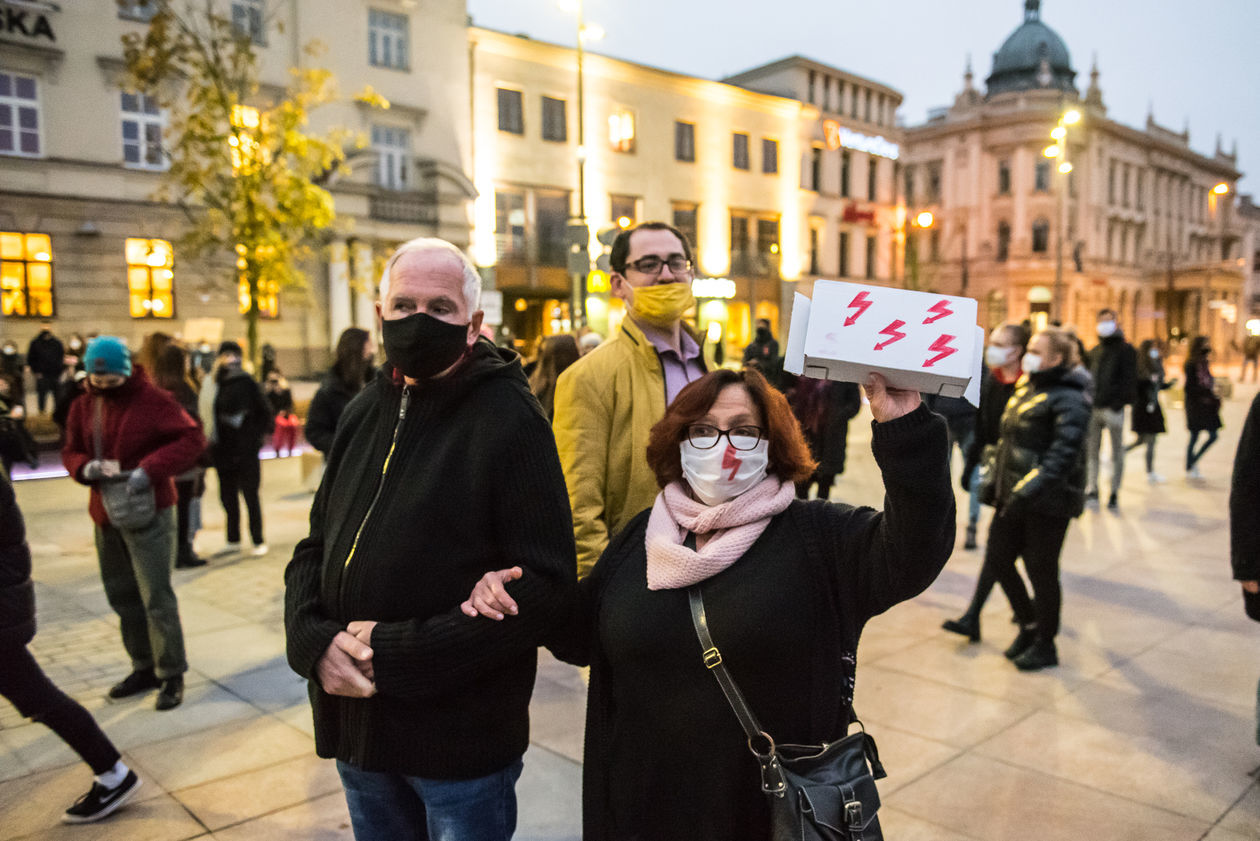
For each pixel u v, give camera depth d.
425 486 1.90
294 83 21.77
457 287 1.95
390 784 2.00
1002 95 53.56
